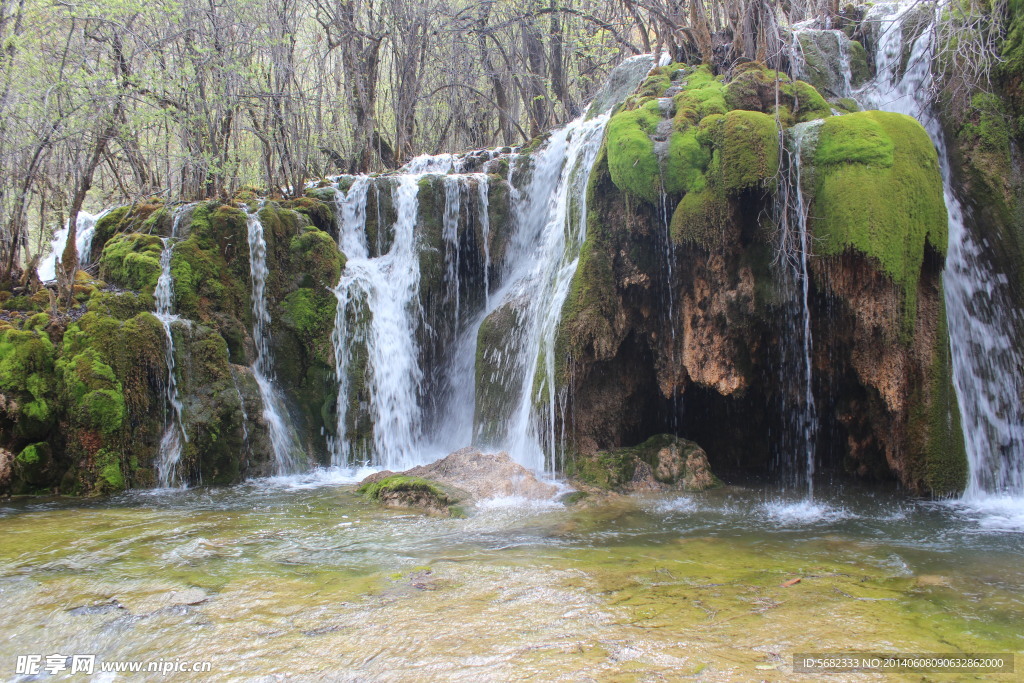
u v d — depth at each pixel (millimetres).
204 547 6004
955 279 8203
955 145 8430
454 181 12172
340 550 5973
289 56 13961
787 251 7473
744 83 8289
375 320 11016
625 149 8234
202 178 13141
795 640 4078
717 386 8297
